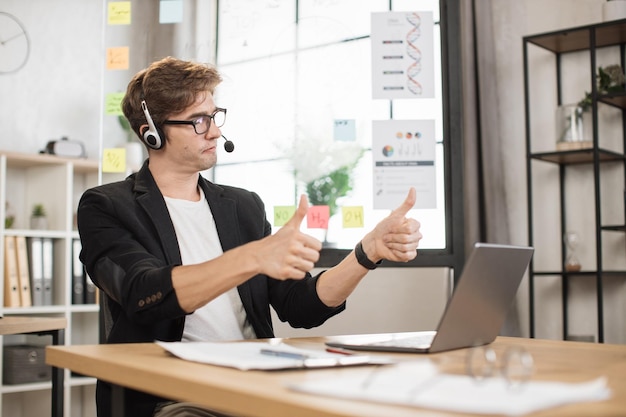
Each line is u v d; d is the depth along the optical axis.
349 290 1.65
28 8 4.16
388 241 1.57
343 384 0.79
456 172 2.88
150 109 1.78
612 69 3.04
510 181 3.35
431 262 2.87
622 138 3.16
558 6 3.28
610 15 3.00
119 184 1.75
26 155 3.69
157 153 1.81
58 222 3.85
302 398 0.74
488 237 3.28
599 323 2.88
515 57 3.36
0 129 4.03
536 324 3.27
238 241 1.81
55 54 4.24
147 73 1.80
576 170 3.24
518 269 1.34
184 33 3.11
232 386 0.82
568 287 3.22
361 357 1.07
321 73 2.98
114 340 1.54
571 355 1.23
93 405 3.93
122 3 3.14
